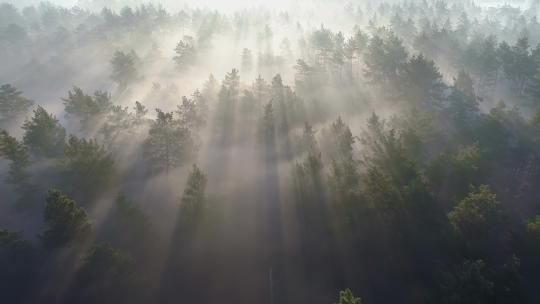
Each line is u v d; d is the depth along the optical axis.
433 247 36.09
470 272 29.50
